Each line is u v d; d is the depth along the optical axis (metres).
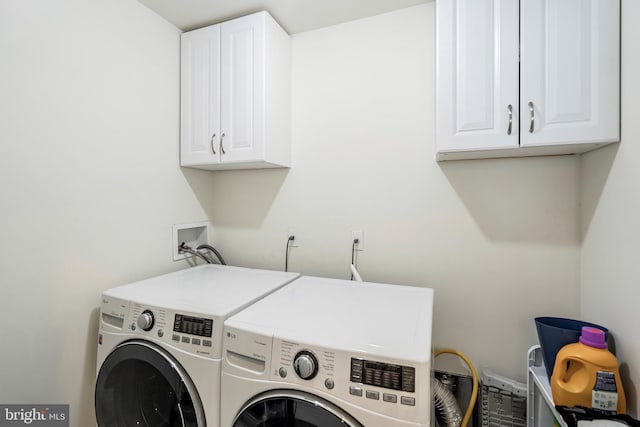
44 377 1.14
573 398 0.94
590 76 1.01
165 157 1.66
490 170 1.40
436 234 1.49
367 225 1.62
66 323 1.21
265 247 1.86
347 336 0.85
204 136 1.66
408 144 1.53
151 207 1.58
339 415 0.77
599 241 1.12
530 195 1.35
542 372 1.17
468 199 1.44
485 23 1.13
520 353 1.37
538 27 1.07
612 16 0.98
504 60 1.11
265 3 1.49
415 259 1.53
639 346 0.88
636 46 0.90
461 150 1.18
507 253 1.39
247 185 1.91
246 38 1.55
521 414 1.28
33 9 1.09
